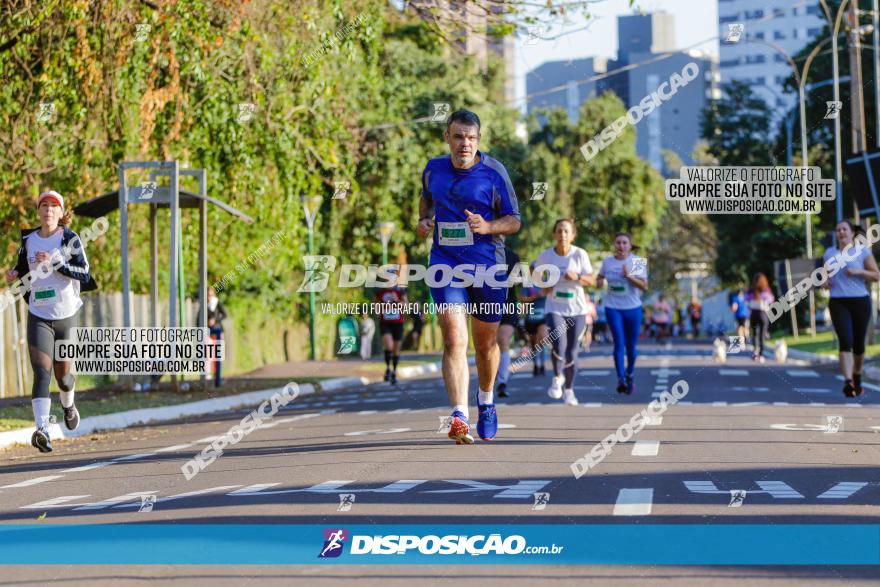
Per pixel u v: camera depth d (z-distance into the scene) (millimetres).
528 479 8922
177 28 18766
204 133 22609
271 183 25125
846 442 11656
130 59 20125
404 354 47531
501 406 17172
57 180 25078
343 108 27281
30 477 10859
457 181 10281
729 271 65750
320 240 42469
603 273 17531
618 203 62000
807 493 8125
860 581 5402
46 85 18703
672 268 81125
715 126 66625
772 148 65062
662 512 7297
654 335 79562
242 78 22125
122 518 7586
